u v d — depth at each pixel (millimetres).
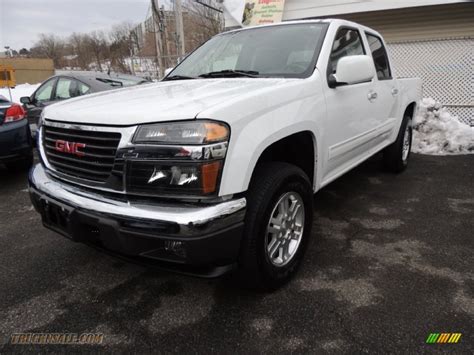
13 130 4926
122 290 2604
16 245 3316
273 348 2033
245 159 2047
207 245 1930
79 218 2162
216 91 2402
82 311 2385
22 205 4355
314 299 2424
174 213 1905
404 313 2268
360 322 2203
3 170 5906
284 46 3193
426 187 4621
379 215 3766
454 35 8633
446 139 6637
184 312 2346
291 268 2580
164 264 2131
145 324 2248
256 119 2176
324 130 2859
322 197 4309
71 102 2631
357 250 3051
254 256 2221
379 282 2594
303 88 2650
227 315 2303
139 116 2004
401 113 4691
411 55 9227
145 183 1979
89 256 3094
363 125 3598
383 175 5145
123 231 1996
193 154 1892
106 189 2113
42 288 2648
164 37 12086
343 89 3119
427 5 8320
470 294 2439
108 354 2025
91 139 2160
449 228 3436
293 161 2945
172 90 2631
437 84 9086
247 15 9977
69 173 2344
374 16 9289
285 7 9648
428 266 2787
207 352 2020
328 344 2045
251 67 3162
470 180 4879
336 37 3242
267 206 2230
